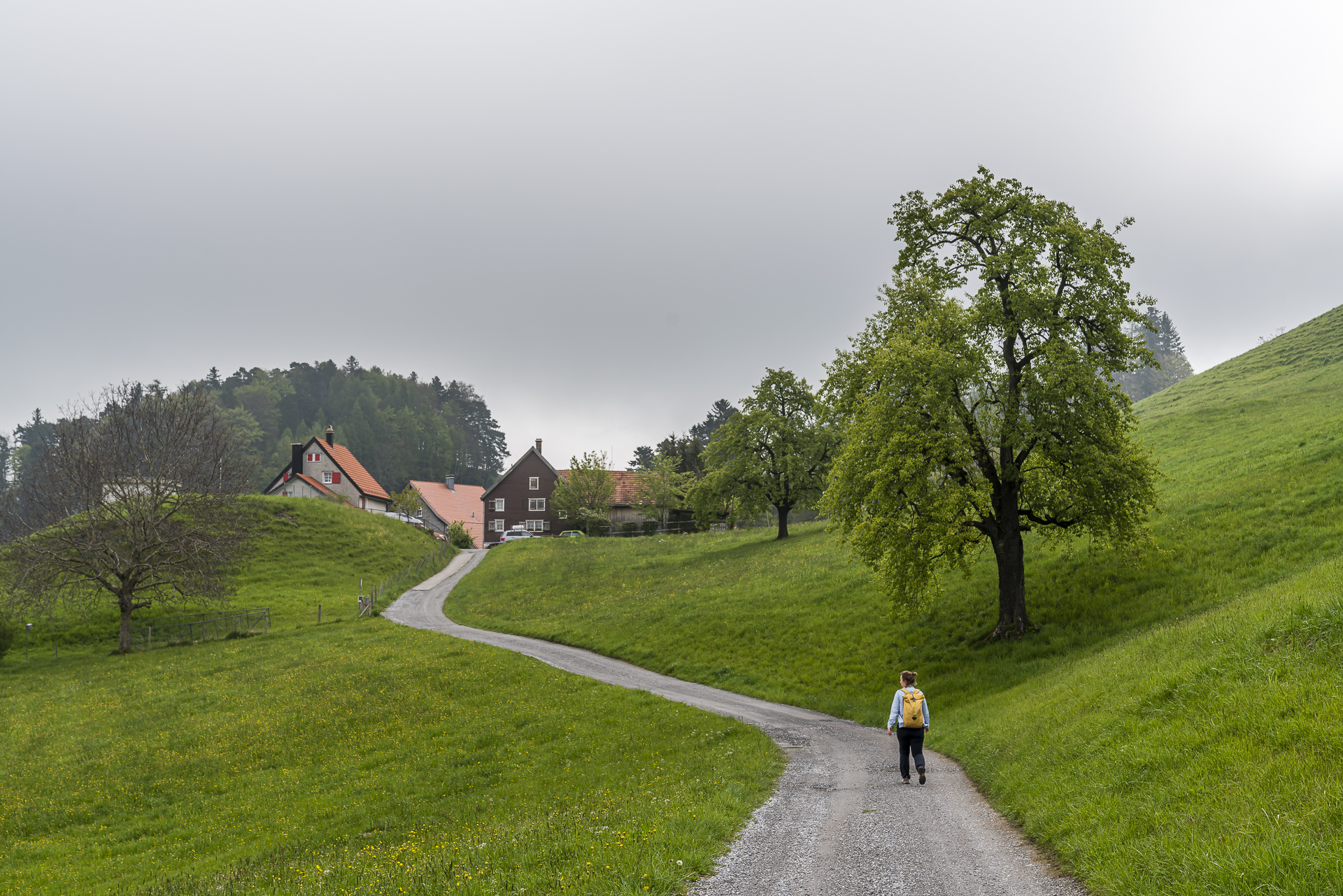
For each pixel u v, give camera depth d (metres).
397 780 22.19
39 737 29.47
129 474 48.41
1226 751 10.13
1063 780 12.28
